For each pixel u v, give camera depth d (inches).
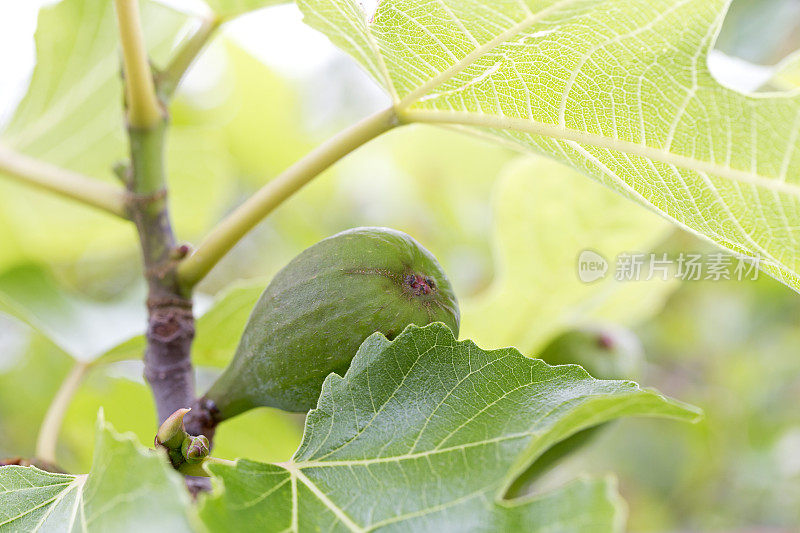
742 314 38.8
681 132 17.0
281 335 17.7
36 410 29.9
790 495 40.3
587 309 23.5
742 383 39.1
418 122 18.5
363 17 17.2
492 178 37.0
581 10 16.5
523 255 23.1
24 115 24.4
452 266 37.2
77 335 23.9
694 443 40.1
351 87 40.8
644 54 16.7
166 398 18.9
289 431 24.4
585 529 15.4
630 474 40.8
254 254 38.9
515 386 16.8
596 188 22.6
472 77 17.6
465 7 16.8
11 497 16.7
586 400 16.2
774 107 16.4
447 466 16.3
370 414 16.8
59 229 27.8
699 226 17.5
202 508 15.8
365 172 39.2
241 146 36.2
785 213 16.9
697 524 40.5
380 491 16.3
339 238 17.8
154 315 19.0
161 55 25.0
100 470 16.1
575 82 17.2
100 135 25.3
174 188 29.0
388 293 17.6
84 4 23.8
